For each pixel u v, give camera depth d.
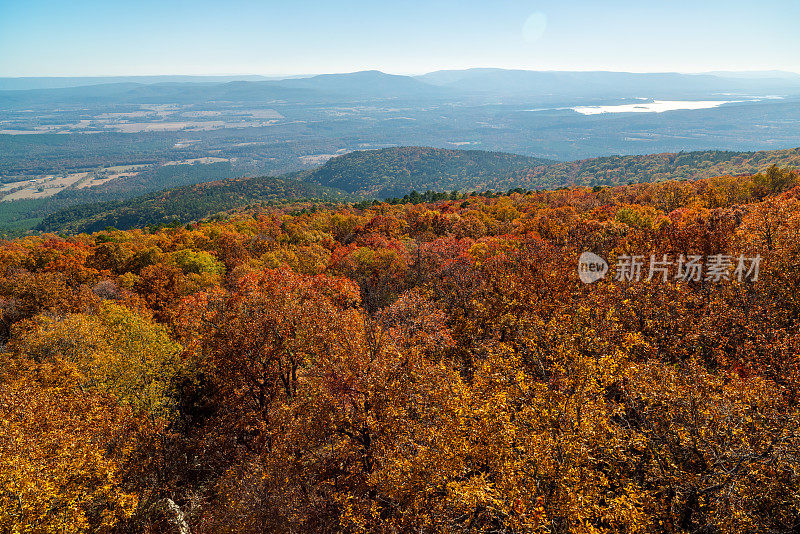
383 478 20.95
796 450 17.70
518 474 19.33
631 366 24.02
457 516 20.33
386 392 23.61
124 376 32.50
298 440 25.27
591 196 123.06
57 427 25.19
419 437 22.34
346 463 25.11
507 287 41.19
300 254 80.25
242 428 34.12
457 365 34.38
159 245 93.19
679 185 104.44
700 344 29.95
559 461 19.78
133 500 23.59
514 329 36.75
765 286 32.81
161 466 30.33
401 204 179.38
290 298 31.72
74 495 20.88
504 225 98.25
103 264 76.94
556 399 23.22
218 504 27.55
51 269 68.56
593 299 33.75
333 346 27.00
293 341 30.69
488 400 23.03
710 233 40.84
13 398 25.34
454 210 129.50
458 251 65.25
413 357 25.59
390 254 63.66
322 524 22.27
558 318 32.84
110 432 27.59
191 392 40.28
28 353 35.47
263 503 22.17
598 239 59.72
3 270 69.81
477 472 22.12
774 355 25.36
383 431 23.39
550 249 50.19
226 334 30.66
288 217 154.50
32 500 18.66
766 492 18.48
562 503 18.39
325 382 24.91
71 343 36.19
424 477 20.05
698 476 18.80
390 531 20.22
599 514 19.02
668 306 31.80
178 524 26.44
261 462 27.50
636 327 32.16
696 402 20.69
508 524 17.81
